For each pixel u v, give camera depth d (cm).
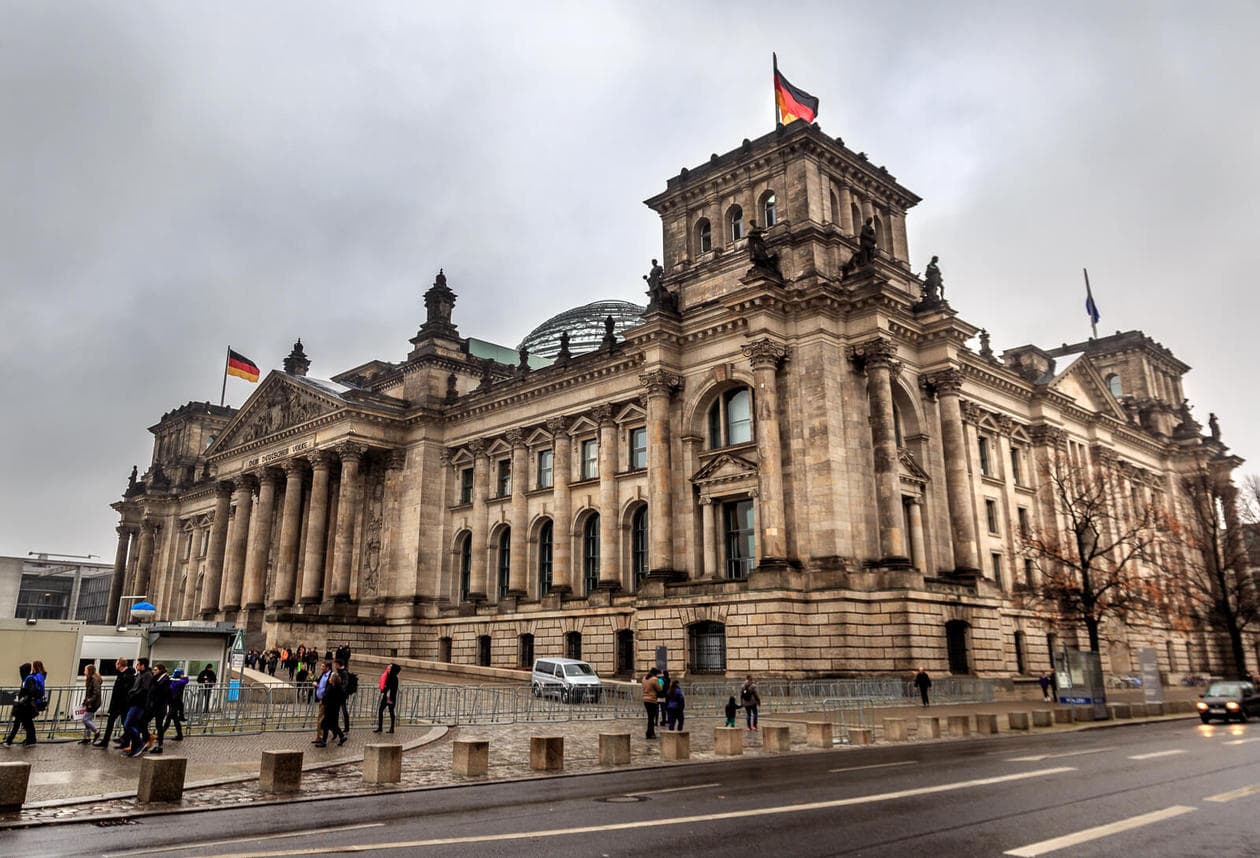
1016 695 6050
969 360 7838
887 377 6400
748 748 3341
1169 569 9319
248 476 10700
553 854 1421
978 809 1814
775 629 5812
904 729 3731
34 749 3017
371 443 9312
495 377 10044
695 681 6069
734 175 7444
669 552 6744
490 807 1938
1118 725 4516
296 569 9812
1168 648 9694
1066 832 1575
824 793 2061
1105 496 8444
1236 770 2438
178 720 3266
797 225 6906
